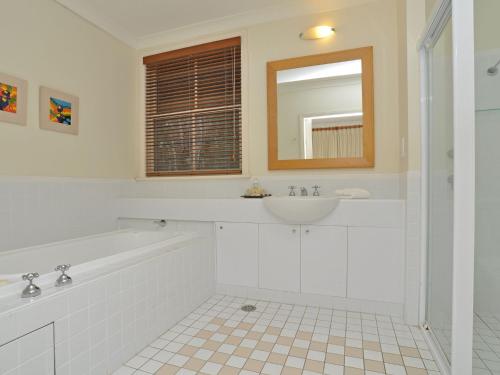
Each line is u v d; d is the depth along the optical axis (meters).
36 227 2.26
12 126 2.11
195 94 3.02
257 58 2.76
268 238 2.34
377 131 2.41
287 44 2.67
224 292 2.48
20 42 2.15
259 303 2.30
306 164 2.58
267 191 2.71
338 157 2.49
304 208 2.04
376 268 2.08
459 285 1.25
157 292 1.80
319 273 2.21
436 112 1.68
